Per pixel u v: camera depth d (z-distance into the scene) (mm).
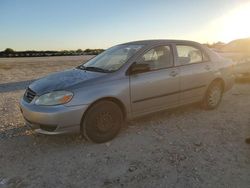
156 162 3383
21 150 3781
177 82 4727
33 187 2895
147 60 4418
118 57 4508
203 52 5359
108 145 3906
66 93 3609
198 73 5066
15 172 3203
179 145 3879
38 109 3609
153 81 4363
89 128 3822
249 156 3518
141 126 4652
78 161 3445
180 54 4918
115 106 4023
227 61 5859
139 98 4250
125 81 4059
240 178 2998
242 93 7293
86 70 4484
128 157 3531
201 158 3469
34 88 3971
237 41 9867
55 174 3146
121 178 3039
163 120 4961
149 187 2861
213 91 5504
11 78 12156
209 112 5461
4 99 7129
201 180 2967
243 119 5023
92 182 2973
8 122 4949
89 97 3699
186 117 5141
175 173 3117
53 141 4070
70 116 3598
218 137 4160
